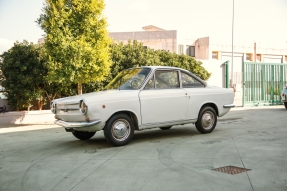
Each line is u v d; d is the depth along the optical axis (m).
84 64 11.45
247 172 4.46
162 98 7.02
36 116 12.85
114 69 15.38
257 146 6.19
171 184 4.04
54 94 15.52
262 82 16.95
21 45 14.01
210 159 5.26
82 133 7.61
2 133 9.69
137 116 6.69
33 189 4.08
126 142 6.65
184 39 38.16
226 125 9.45
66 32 11.33
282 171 4.48
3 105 15.51
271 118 10.94
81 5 11.45
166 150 6.08
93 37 11.73
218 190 3.76
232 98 8.41
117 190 3.90
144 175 4.47
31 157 6.00
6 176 4.72
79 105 6.24
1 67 13.58
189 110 7.47
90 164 5.23
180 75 7.58
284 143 6.45
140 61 15.79
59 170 4.94
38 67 13.80
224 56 41.44
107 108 6.29
